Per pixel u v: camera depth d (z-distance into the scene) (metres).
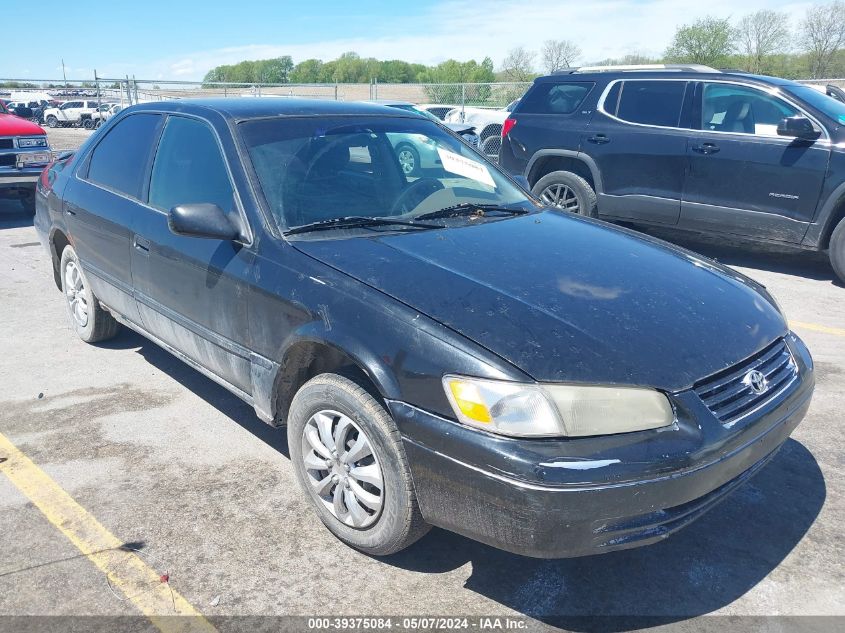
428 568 2.81
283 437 3.82
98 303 4.78
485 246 3.12
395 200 3.53
